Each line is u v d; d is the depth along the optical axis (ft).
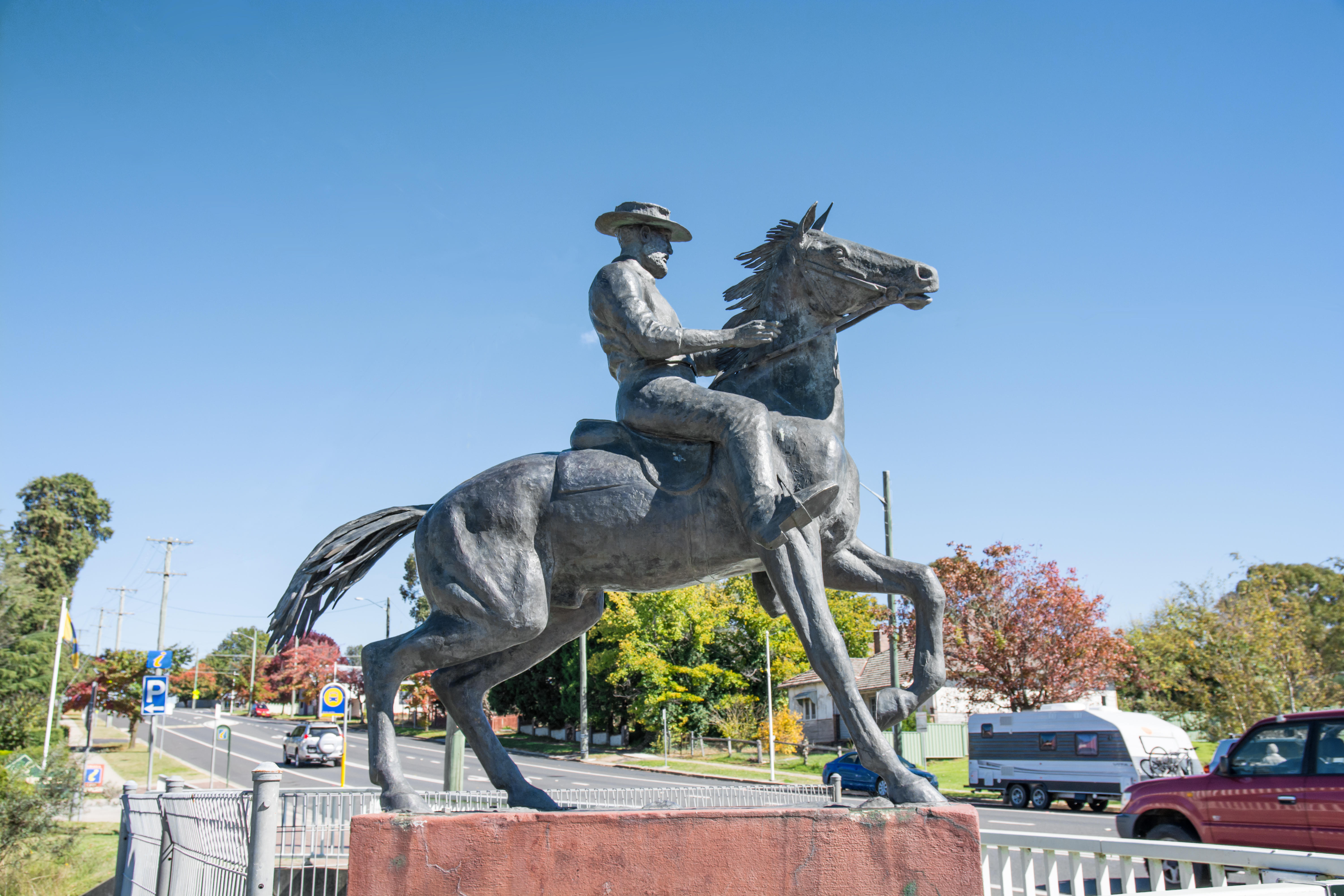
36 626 112.78
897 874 10.52
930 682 12.72
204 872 21.03
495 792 21.88
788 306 13.65
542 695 129.08
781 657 107.86
